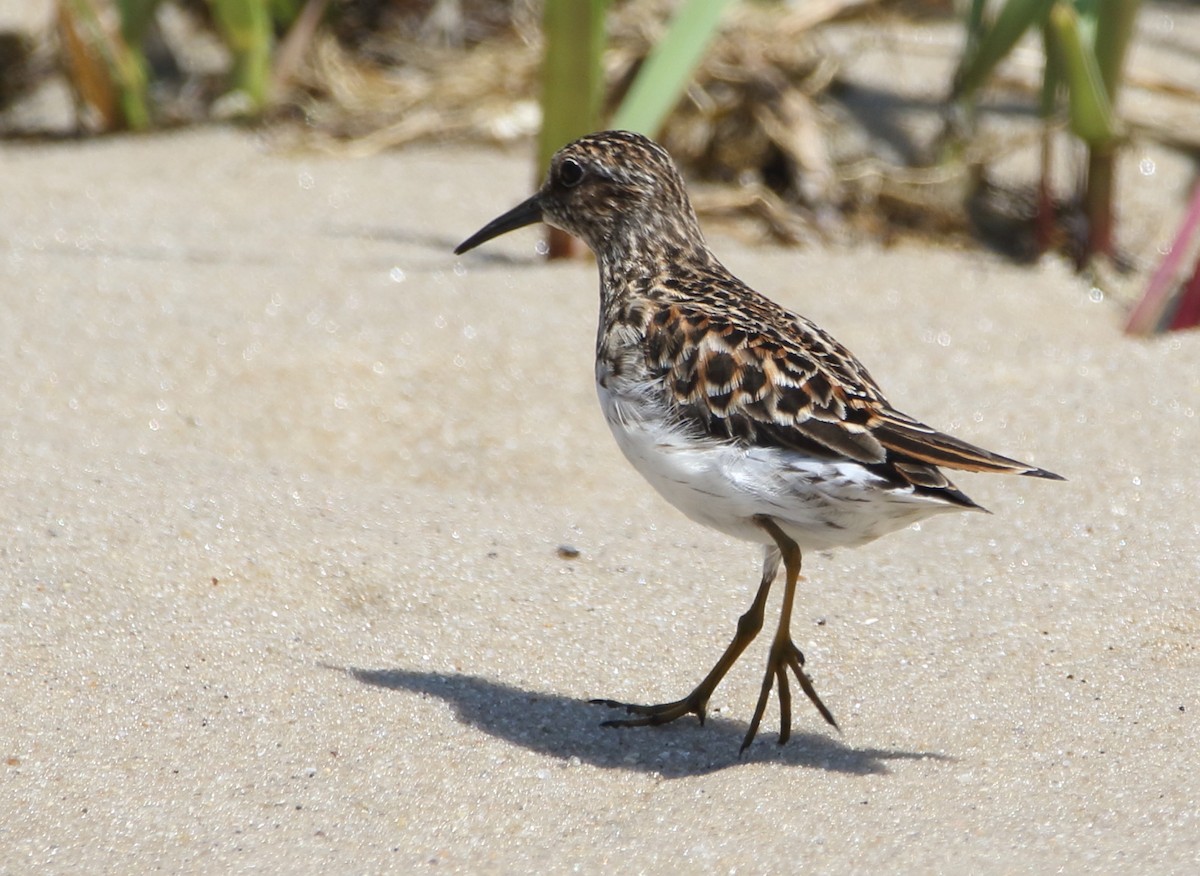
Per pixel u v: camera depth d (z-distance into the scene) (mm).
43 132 17375
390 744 7770
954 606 9203
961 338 13000
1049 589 9305
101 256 13781
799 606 9234
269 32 18188
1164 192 16438
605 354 7965
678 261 8867
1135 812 7090
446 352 12406
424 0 18891
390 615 8930
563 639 8828
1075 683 8359
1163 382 11953
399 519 9961
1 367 11672
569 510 10625
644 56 16828
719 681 8219
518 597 9180
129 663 8266
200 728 7812
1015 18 14781
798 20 17344
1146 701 8164
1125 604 9102
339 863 6824
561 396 12000
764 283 13984
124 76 16953
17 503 9508
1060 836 6883
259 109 17297
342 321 12789
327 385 11891
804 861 6766
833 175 15859
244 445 11164
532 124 17281
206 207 15203
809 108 16484
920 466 7117
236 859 6840
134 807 7207
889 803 7262
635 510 10789
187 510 9664
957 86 15539
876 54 18719
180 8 19422
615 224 9008
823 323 13172
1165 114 17703
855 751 7828
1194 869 6531
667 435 7621
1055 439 11078
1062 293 14367
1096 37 14227
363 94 17750
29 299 12805
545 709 8164
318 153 16734
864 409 7301
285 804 7266
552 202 9266
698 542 10164
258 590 8992
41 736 7672
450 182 16141
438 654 8602
